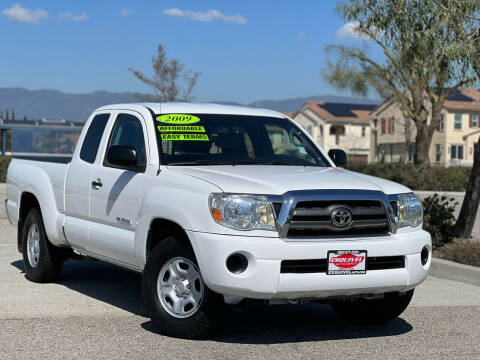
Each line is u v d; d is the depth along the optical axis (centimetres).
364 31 1130
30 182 809
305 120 7675
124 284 810
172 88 4200
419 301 748
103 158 698
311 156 702
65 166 758
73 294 744
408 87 2947
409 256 572
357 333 607
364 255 546
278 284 523
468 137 5806
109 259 683
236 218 528
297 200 534
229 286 524
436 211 1070
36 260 811
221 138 669
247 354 527
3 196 2020
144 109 677
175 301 569
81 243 714
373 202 563
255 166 633
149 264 582
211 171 592
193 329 555
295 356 524
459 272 877
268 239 525
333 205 545
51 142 3192
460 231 1052
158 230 608
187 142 648
